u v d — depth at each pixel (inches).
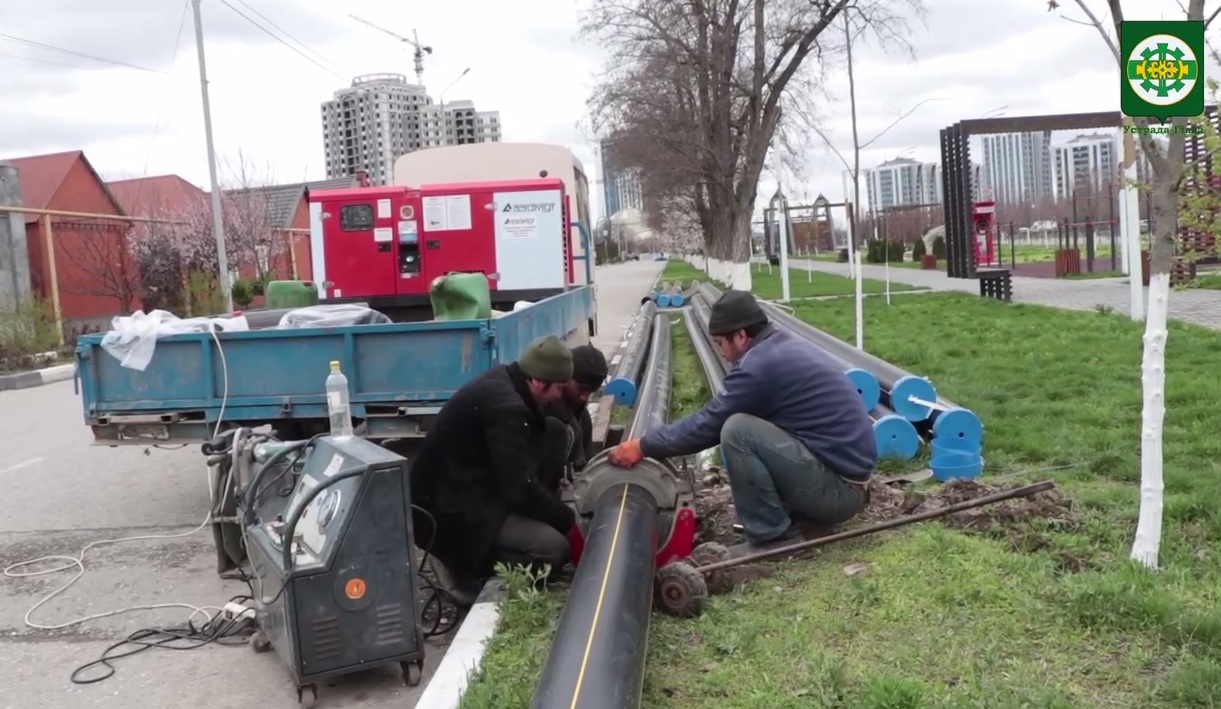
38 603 218.4
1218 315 591.5
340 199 414.3
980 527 201.0
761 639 159.0
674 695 144.2
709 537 216.4
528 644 164.7
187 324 265.3
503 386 191.2
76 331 960.9
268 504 193.5
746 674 148.5
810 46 965.8
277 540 174.4
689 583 170.1
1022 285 977.5
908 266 1722.4
